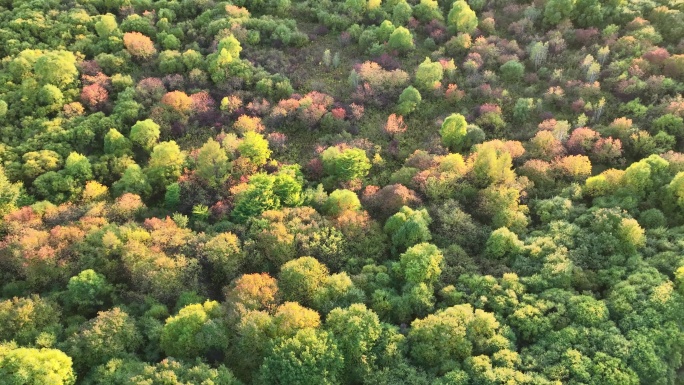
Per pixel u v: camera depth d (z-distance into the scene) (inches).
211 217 4008.4
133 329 3085.6
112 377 2824.8
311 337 2893.7
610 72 4953.3
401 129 4744.1
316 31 5885.8
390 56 5487.2
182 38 5634.8
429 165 4271.7
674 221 3668.8
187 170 4338.1
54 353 2832.2
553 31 5467.5
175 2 5905.5
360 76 5147.6
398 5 5772.6
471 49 5423.2
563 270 3282.5
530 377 2748.5
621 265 3371.1
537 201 3909.9
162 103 4808.1
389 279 3415.4
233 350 3026.6
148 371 2773.1
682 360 2950.3
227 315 3112.7
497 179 4052.7
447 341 2920.8
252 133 4367.6
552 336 2967.5
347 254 3619.6
